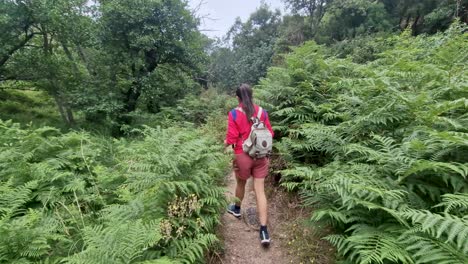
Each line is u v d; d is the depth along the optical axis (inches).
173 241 103.7
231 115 131.0
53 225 112.3
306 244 122.1
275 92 239.6
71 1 445.7
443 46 241.4
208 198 126.1
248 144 127.2
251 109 130.0
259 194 132.9
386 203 94.3
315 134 159.8
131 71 555.2
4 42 434.9
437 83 166.1
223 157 163.8
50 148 206.4
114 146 318.3
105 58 518.3
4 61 462.6
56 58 491.8
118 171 187.8
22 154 183.2
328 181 105.0
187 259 100.8
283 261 120.0
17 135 223.5
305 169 127.6
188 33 551.8
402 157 108.7
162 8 502.3
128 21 475.2
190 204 114.8
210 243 116.9
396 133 139.6
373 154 116.0
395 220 92.7
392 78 195.2
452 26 311.3
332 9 836.0
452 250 73.7
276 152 199.9
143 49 513.0
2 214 116.7
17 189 134.6
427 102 140.5
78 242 110.3
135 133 480.1
